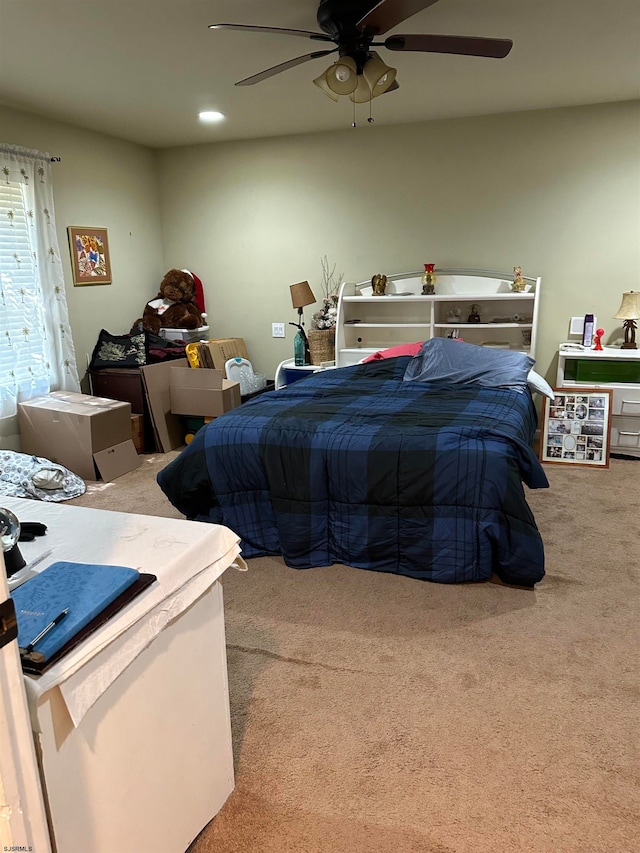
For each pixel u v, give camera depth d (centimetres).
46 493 358
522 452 254
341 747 170
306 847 141
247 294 529
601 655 207
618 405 407
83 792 104
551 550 285
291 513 270
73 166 438
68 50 289
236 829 146
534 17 264
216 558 140
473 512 246
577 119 415
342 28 233
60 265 420
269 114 412
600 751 167
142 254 519
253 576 268
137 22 258
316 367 477
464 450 247
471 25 271
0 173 373
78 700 99
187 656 133
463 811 149
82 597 108
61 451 396
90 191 456
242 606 243
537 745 169
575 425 408
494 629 224
